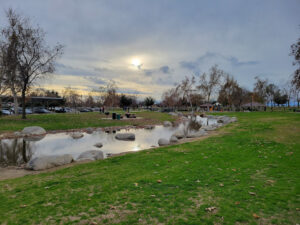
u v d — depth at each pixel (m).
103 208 4.14
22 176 7.59
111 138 17.52
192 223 3.53
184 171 6.68
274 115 33.16
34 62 27.33
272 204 4.21
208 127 21.17
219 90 65.88
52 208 4.21
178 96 75.94
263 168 6.80
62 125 23.25
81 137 17.88
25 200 4.69
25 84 27.25
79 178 6.31
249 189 5.03
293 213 3.85
